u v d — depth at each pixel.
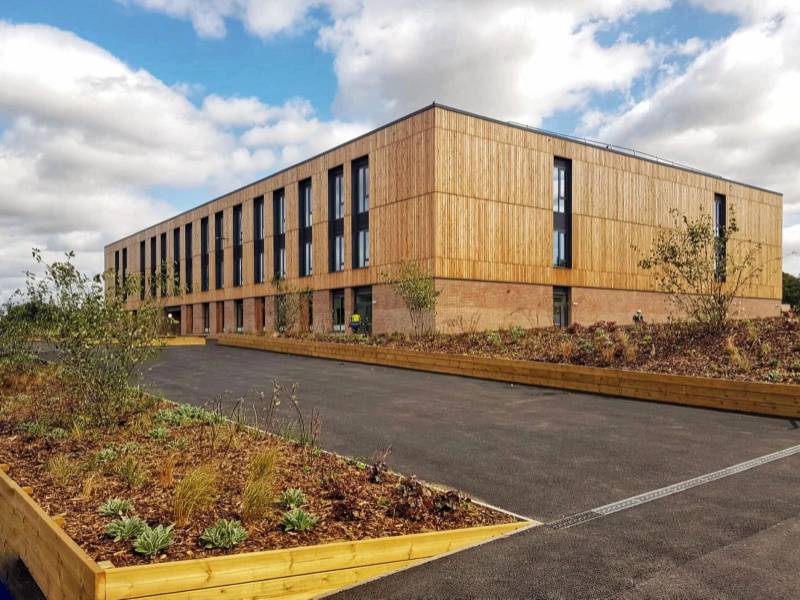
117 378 9.48
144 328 9.75
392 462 7.76
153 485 6.21
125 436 8.57
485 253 25.17
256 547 4.63
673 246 16.48
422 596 4.20
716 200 35.34
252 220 37.06
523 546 5.05
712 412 11.04
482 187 25.28
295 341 24.33
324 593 4.30
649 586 4.27
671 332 16.69
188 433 8.86
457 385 14.52
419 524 5.36
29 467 6.95
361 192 28.47
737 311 19.28
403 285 21.98
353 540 4.85
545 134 27.61
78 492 5.96
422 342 20.66
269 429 9.57
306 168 31.92
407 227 25.14
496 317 25.36
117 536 4.67
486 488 6.70
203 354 23.91
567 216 28.52
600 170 29.69
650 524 5.53
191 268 44.66
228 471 6.79
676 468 7.46
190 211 44.56
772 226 38.25
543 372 14.23
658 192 32.06
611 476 7.14
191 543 4.68
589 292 28.84
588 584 4.31
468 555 4.89
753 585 4.28
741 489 6.59
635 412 11.09
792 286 53.56
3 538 5.64
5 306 13.42
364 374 16.80
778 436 9.17
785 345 13.85
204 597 3.91
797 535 5.22
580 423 10.13
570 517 5.76
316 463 7.25
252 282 36.97
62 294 9.03
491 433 9.41
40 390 12.91
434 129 24.06
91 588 3.64
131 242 55.31
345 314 28.80
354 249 28.53
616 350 15.12
